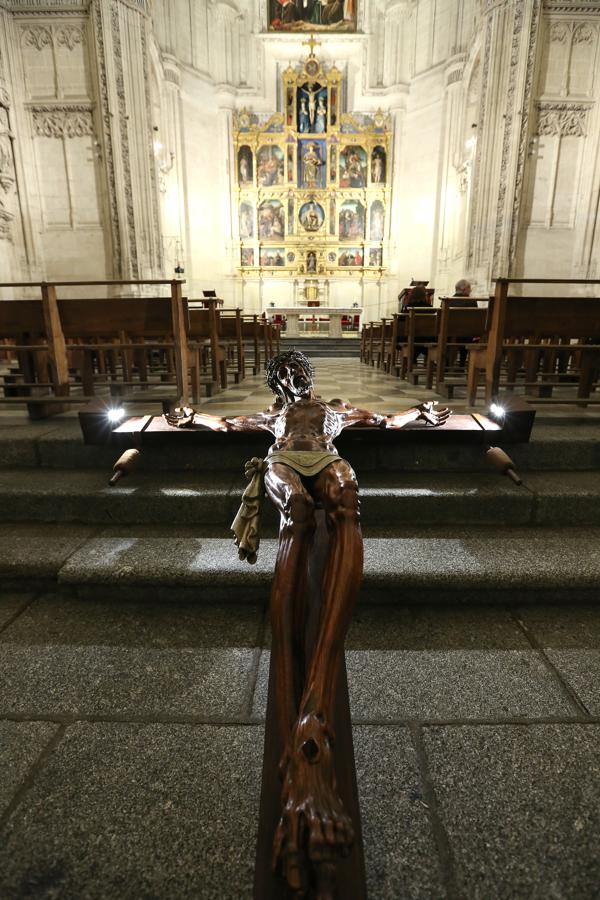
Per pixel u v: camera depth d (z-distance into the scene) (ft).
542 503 8.77
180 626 7.03
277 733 3.93
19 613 7.36
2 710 5.52
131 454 9.36
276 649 3.94
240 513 5.41
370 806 4.45
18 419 12.66
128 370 17.74
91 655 6.41
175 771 4.78
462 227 50.26
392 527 8.79
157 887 3.80
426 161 55.52
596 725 5.32
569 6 35.01
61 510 9.06
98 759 4.91
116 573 7.36
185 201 54.39
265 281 59.93
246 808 4.40
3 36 36.45
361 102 57.93
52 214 39.70
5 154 36.99
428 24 52.80
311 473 5.18
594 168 37.42
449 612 7.33
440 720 5.39
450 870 3.93
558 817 4.34
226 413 13.32
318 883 2.87
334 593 4.02
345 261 59.88
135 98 39.99
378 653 6.46
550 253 38.91
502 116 37.86
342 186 58.49
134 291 40.68
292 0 55.21
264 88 57.41
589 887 3.81
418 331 20.20
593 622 7.07
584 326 12.35
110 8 36.68
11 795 4.55
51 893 3.75
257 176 58.13
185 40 52.06
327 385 19.67
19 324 12.78
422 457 10.05
